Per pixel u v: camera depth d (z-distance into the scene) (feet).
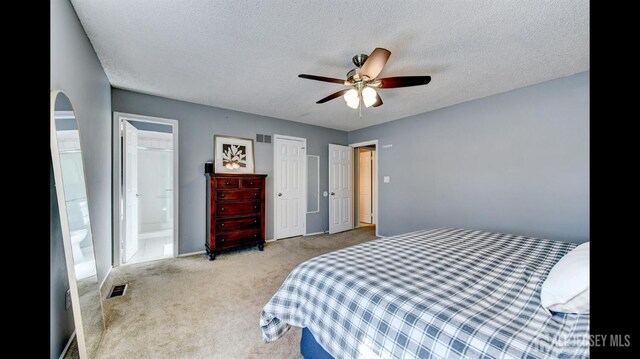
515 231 10.06
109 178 9.36
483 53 7.33
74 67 5.61
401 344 2.94
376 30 6.26
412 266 4.55
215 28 6.24
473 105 11.29
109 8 5.52
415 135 13.70
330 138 17.28
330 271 4.38
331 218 16.83
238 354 5.02
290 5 5.42
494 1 5.25
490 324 2.75
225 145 12.78
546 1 5.24
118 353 4.99
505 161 10.34
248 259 11.00
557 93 9.07
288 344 5.35
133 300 7.16
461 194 11.75
